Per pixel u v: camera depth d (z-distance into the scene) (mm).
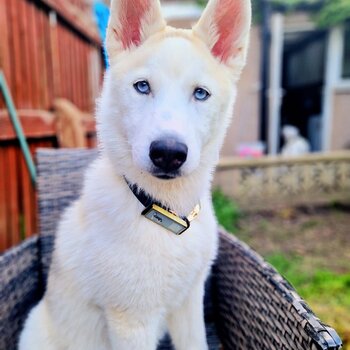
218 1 450
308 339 315
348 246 1297
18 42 867
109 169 455
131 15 447
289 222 1568
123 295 404
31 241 582
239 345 486
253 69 2590
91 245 417
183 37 441
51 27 1087
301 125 3369
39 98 989
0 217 788
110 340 431
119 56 438
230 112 472
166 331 534
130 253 398
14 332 514
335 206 1768
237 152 2586
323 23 2498
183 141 374
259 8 2512
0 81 701
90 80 1586
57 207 627
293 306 350
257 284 434
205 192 470
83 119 1248
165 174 380
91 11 1603
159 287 410
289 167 1789
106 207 422
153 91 406
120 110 420
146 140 377
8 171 820
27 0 918
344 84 2654
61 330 468
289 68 3594
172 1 2699
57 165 644
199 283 478
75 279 442
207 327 571
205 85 420
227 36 469
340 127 2721
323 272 1032
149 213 409
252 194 1773
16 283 522
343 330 746
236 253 505
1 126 753
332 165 1819
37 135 935
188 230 431
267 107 2615
